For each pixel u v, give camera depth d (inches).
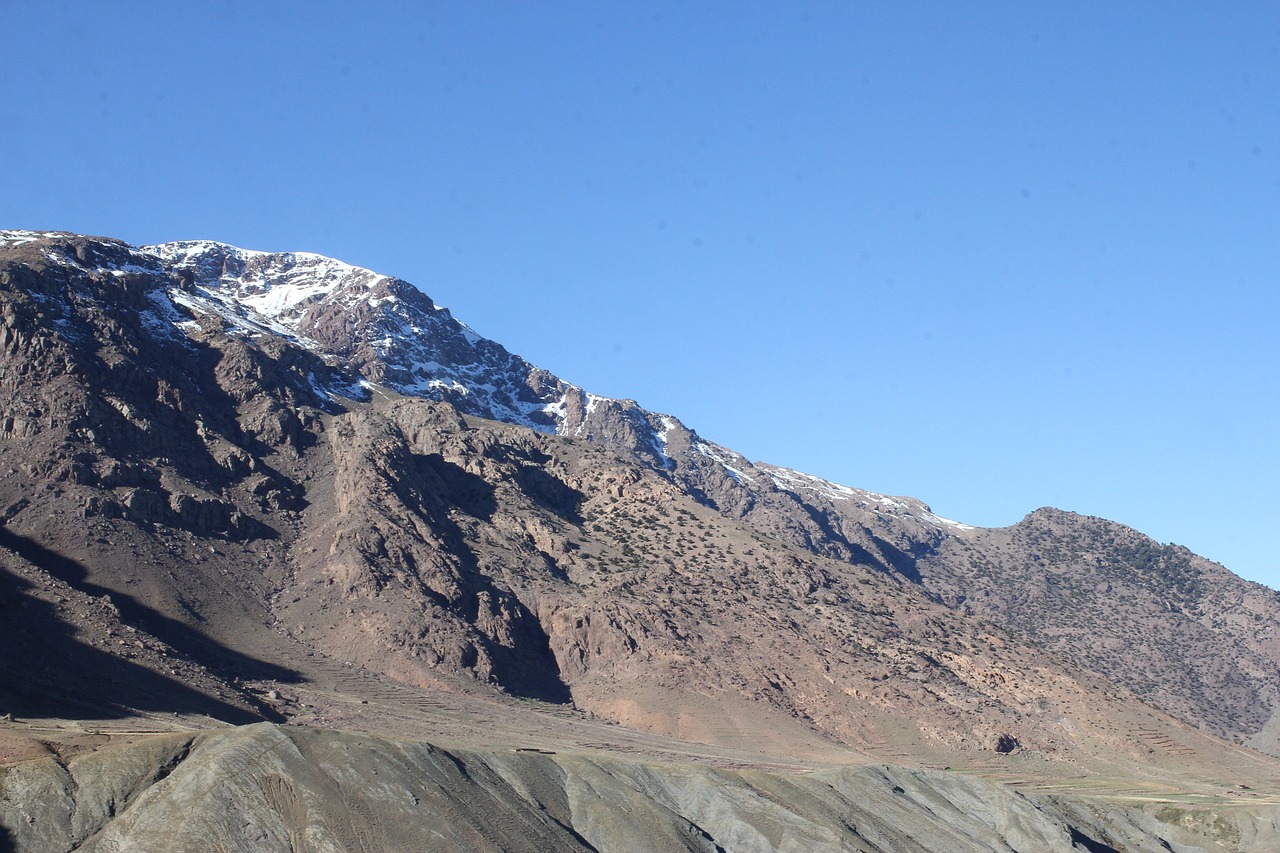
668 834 4456.2
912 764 6614.2
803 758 6284.5
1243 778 7327.8
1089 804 6323.8
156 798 3535.9
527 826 4116.6
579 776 4699.8
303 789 3713.1
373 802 3786.9
